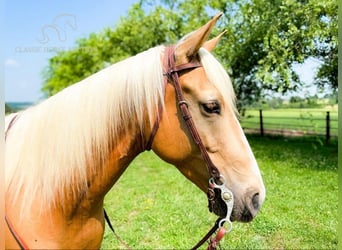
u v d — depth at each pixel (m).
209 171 1.29
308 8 5.60
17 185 1.25
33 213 1.24
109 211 4.16
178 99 1.27
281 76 6.43
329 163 6.36
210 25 1.25
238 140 1.29
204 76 1.27
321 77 6.55
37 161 1.27
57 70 18.48
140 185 5.42
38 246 1.23
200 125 1.26
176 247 3.14
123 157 1.34
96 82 1.30
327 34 5.47
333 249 2.99
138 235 3.40
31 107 1.47
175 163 1.37
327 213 3.72
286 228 3.42
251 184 1.28
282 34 6.39
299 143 9.41
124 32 12.82
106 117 1.28
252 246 3.03
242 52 8.07
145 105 1.28
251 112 15.22
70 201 1.28
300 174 5.62
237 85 9.41
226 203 1.28
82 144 1.26
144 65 1.29
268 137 11.20
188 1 10.08
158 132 1.30
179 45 1.30
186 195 4.74
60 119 1.28
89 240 1.39
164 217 3.88
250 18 7.17
